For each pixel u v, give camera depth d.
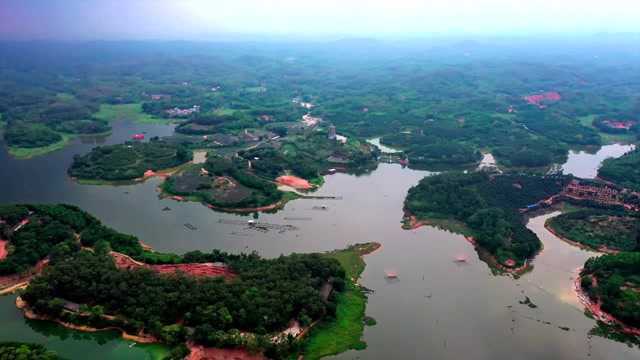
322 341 195.00
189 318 193.38
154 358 183.50
